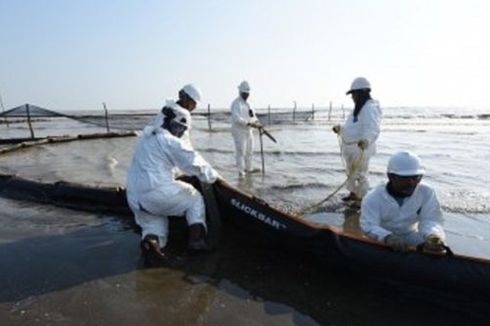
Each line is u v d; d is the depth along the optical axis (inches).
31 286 163.8
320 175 399.9
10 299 153.9
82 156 553.6
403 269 156.9
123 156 563.8
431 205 168.7
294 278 175.2
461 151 624.4
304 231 180.4
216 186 213.9
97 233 223.1
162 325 139.3
